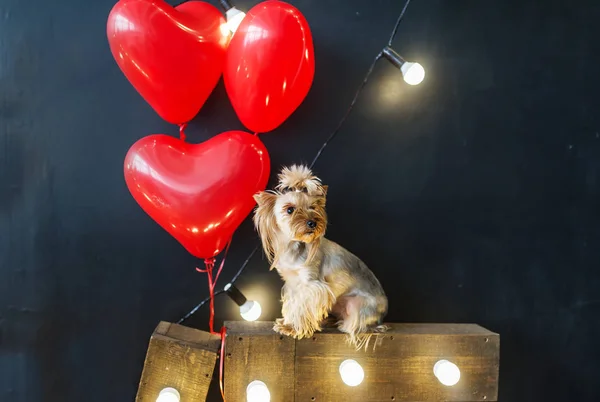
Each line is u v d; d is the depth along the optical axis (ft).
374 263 6.07
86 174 5.81
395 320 6.10
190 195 4.89
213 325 5.94
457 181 6.15
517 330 6.24
